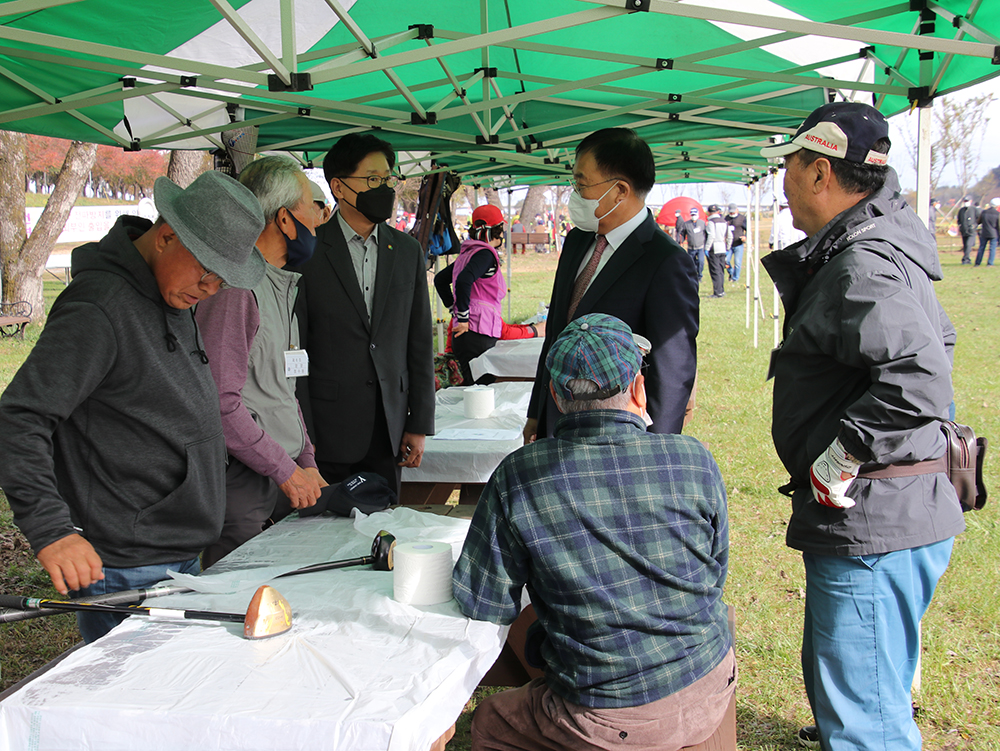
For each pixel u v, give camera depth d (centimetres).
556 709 167
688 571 163
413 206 2648
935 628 338
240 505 242
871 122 197
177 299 187
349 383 302
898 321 175
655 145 751
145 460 189
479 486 370
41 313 1383
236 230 177
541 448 166
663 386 248
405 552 174
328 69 261
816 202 202
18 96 410
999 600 359
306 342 305
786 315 216
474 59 465
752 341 1148
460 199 3344
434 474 329
